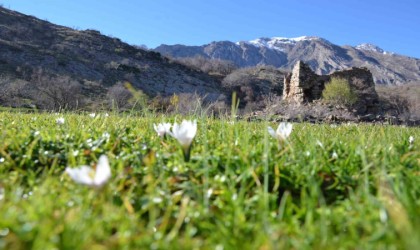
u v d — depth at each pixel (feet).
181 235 6.05
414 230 4.95
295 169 8.62
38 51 347.15
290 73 155.12
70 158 9.55
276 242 5.31
